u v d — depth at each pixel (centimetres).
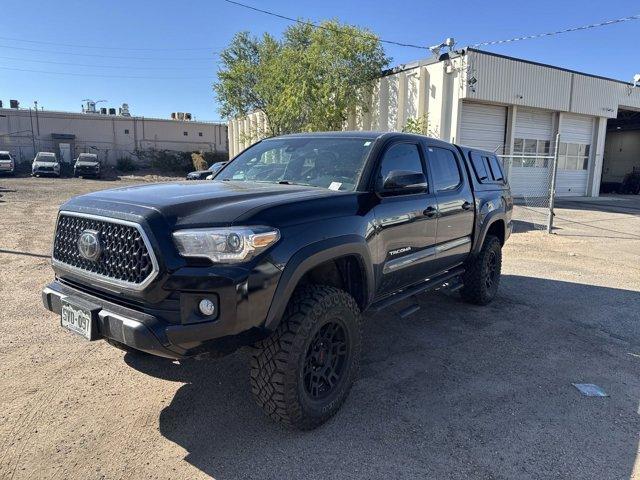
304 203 304
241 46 3262
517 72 1969
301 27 2745
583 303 616
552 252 988
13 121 4844
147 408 331
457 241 496
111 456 278
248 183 377
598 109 2389
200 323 252
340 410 335
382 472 271
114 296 281
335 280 346
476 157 575
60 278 324
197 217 267
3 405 329
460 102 1828
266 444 294
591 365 425
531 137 2234
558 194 2448
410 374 395
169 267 254
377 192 366
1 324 478
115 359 405
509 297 636
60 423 310
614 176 3791
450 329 505
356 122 2178
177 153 5072
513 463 282
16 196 1977
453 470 274
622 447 301
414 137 445
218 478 262
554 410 344
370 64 2011
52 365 391
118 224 273
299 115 2106
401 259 395
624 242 1130
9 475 258
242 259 259
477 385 379
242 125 3381
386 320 528
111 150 5234
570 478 270
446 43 1788
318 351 313
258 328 268
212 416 323
